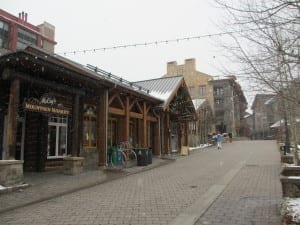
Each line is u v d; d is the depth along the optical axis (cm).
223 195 852
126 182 1112
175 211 695
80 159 1271
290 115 1170
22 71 1072
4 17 3145
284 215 524
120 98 1630
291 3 475
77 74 1167
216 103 5009
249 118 6531
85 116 1573
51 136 1389
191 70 5212
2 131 1259
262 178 1115
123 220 636
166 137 2248
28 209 742
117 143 1797
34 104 1080
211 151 2602
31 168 1325
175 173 1325
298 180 627
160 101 2023
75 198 854
